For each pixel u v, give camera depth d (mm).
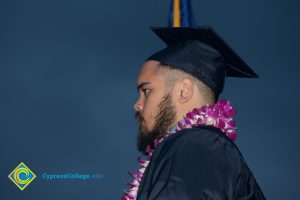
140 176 4750
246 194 3930
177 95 4605
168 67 4691
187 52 4863
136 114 4773
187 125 4367
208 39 5258
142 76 4766
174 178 3551
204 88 4680
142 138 4672
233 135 4594
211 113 4473
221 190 3564
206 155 3738
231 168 3791
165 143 3912
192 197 3471
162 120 4578
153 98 4633
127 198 4734
